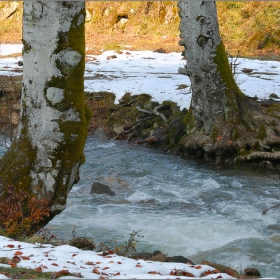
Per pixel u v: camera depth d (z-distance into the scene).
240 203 11.97
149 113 18.34
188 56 15.73
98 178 14.02
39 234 8.75
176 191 13.02
